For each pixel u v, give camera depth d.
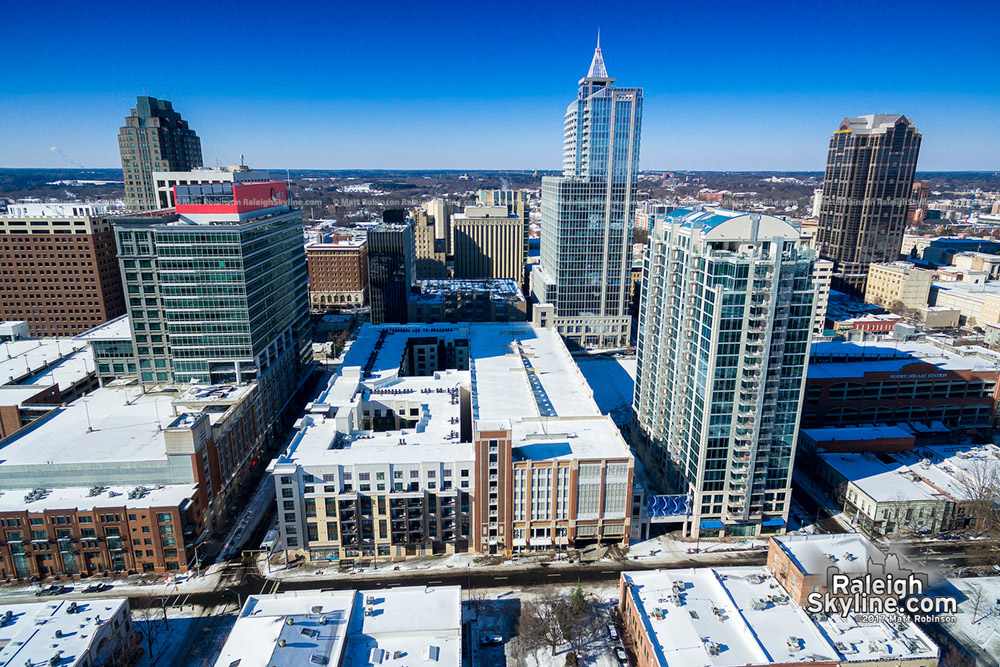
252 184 198.62
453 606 111.19
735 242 140.38
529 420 165.38
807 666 98.12
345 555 144.50
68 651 101.06
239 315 186.00
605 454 146.00
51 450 151.38
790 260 134.25
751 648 102.62
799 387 143.75
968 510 154.75
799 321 138.62
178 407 174.88
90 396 188.62
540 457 144.50
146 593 132.75
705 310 141.00
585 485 144.88
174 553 139.00
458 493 142.62
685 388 156.25
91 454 149.12
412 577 138.25
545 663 114.00
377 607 110.50
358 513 140.38
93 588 133.88
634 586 118.69
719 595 116.25
